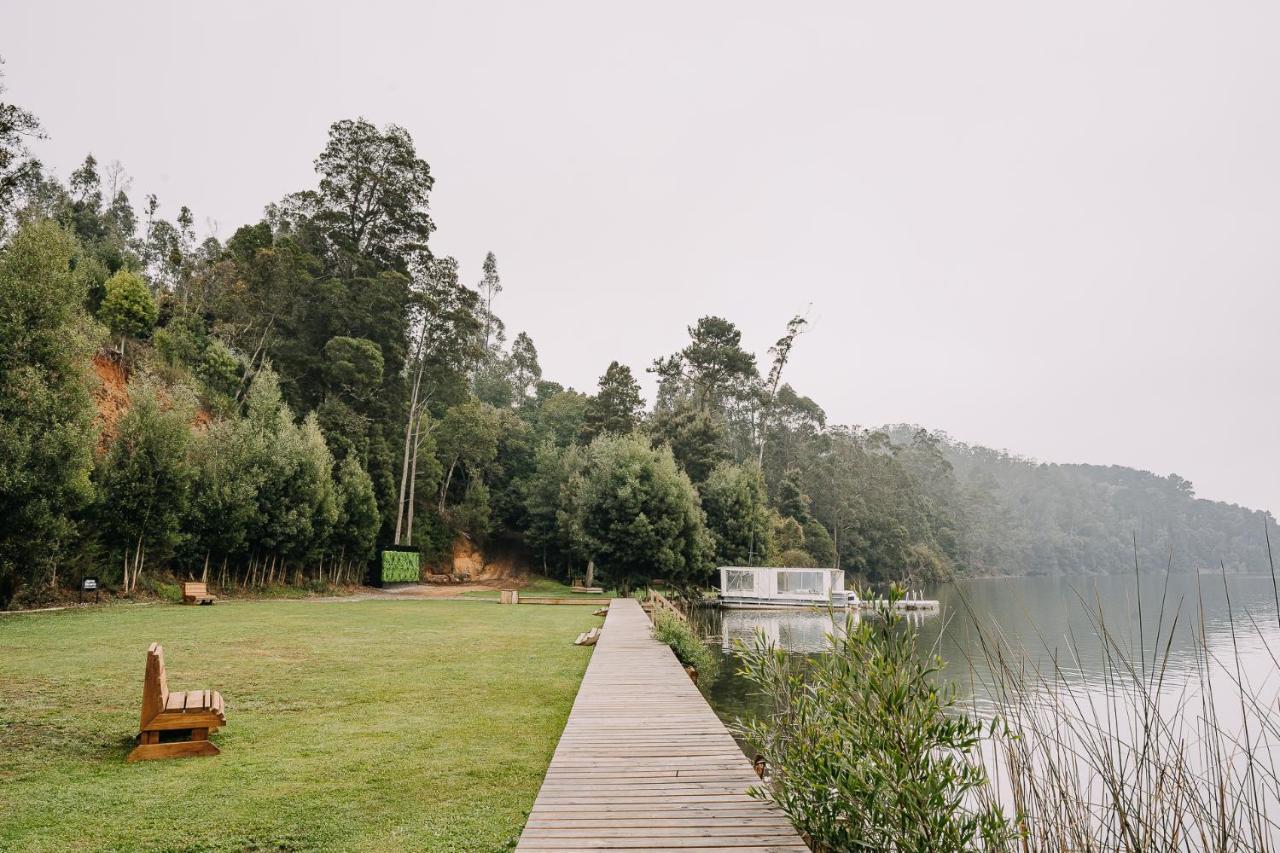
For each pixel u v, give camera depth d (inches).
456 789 231.6
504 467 2137.1
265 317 1609.3
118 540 916.0
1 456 737.0
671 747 266.5
